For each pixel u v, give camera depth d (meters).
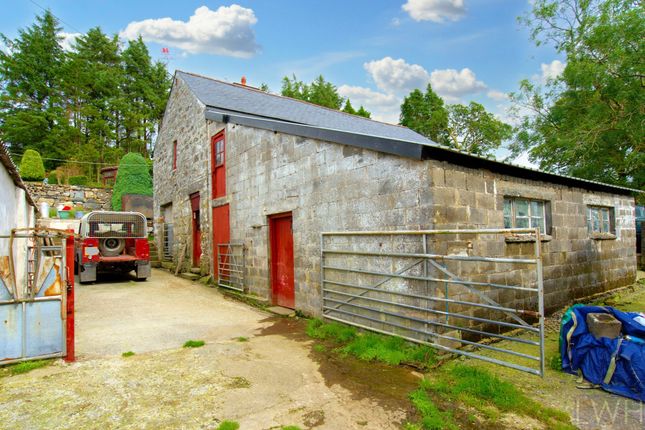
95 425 3.01
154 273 13.05
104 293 9.12
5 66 28.03
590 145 12.55
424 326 4.55
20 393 3.56
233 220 9.63
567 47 13.24
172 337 5.52
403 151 4.68
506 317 5.41
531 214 6.38
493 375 3.93
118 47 35.09
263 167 8.21
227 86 13.73
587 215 7.86
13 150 26.70
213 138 10.97
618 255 8.63
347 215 5.77
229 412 3.23
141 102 33.75
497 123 27.81
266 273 8.02
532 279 6.00
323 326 5.91
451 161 4.74
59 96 29.20
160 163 15.91
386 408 3.31
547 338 5.33
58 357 4.45
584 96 12.92
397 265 4.91
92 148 26.97
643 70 10.50
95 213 10.52
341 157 5.91
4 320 4.22
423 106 31.94
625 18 10.74
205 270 11.17
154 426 3.00
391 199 4.99
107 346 5.04
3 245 6.42
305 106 13.56
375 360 4.49
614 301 7.54
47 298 4.39
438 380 3.85
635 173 12.83
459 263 4.71
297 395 3.58
